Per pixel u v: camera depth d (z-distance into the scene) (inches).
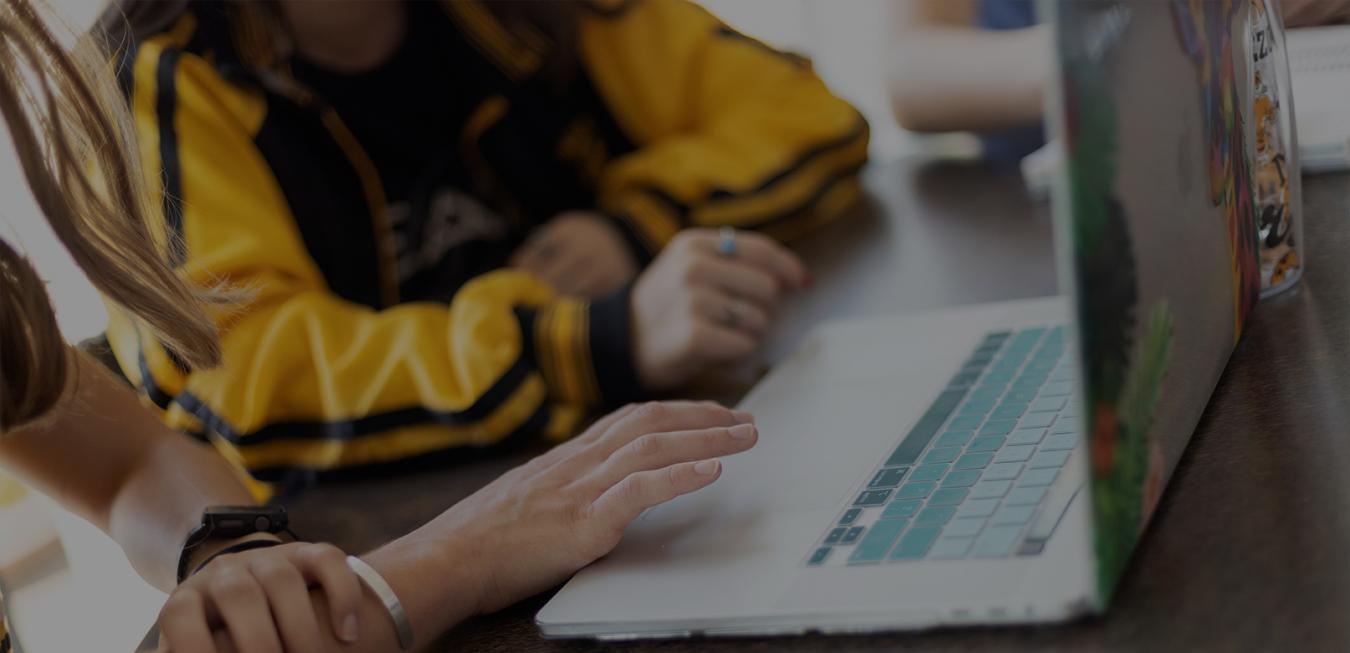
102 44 35.1
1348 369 26.2
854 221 50.7
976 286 39.3
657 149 55.1
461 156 56.2
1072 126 16.6
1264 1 29.6
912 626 19.9
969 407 28.3
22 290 29.8
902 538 22.2
